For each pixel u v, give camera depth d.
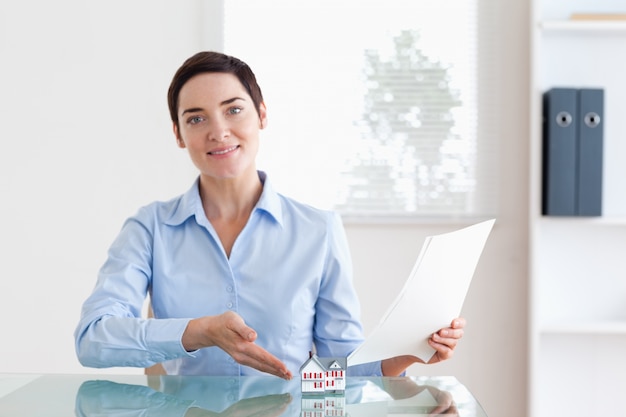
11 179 3.15
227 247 1.75
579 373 3.07
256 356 1.43
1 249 3.16
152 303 1.77
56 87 3.14
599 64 3.05
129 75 3.14
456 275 1.41
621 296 3.06
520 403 3.13
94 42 3.14
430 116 3.16
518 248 3.13
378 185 3.16
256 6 3.15
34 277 3.16
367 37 3.16
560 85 3.05
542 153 2.95
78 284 3.16
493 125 3.15
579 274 3.07
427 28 3.16
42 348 3.17
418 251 3.14
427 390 1.28
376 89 3.16
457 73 3.16
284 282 1.72
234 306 1.71
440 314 1.44
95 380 1.36
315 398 1.23
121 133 3.15
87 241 3.15
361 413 1.14
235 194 1.75
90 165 3.15
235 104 1.67
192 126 1.68
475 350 3.14
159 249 1.74
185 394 1.26
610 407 3.06
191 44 3.13
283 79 3.16
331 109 3.16
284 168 3.16
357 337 1.75
